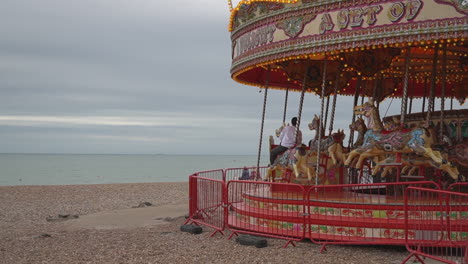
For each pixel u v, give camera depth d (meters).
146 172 93.25
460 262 8.91
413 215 10.45
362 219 10.99
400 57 15.95
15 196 26.33
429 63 16.52
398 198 12.06
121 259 10.29
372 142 12.08
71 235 13.61
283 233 11.66
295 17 12.39
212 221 13.77
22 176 72.75
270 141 15.00
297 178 14.02
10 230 15.09
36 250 11.39
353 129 13.92
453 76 17.92
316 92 15.76
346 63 13.46
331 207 11.49
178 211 19.38
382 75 17.09
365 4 11.17
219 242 11.74
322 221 11.29
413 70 17.25
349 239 10.67
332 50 11.66
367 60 13.62
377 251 10.52
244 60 14.41
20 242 12.54
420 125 13.03
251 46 14.02
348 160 12.60
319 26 11.93
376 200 11.57
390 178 14.84
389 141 11.76
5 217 18.39
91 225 15.84
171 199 25.41
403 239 10.22
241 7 14.45
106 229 14.81
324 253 10.36
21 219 17.86
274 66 16.52
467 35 10.03
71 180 62.94
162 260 10.10
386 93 18.28
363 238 10.70
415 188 9.32
